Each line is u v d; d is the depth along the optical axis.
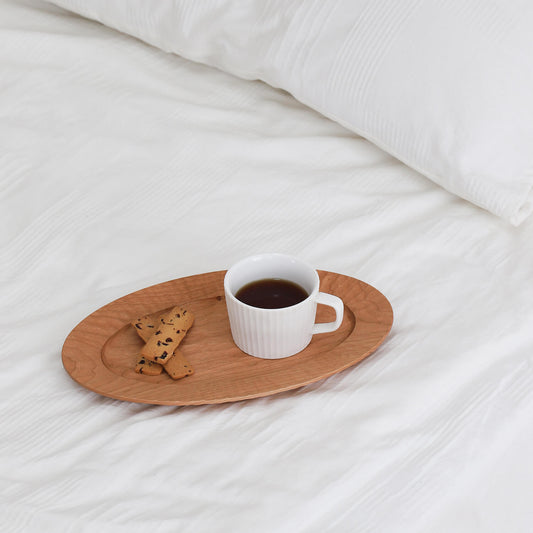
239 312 1.64
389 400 1.63
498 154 1.80
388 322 1.69
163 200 1.88
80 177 1.91
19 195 1.89
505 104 1.79
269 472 1.57
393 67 1.83
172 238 1.83
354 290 1.72
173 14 2.01
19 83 2.04
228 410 1.63
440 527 1.57
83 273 1.79
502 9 1.79
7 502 1.56
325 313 1.71
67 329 1.71
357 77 1.86
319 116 1.99
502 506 1.63
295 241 1.81
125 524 1.54
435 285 1.75
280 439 1.60
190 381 1.64
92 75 2.05
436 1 1.81
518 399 1.64
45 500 1.56
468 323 1.70
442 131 1.81
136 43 2.10
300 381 1.63
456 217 1.83
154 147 1.94
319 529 1.54
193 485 1.56
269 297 1.67
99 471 1.58
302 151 1.93
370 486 1.57
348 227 1.82
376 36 1.84
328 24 1.88
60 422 1.63
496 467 1.61
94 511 1.55
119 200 1.88
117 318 1.70
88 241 1.83
